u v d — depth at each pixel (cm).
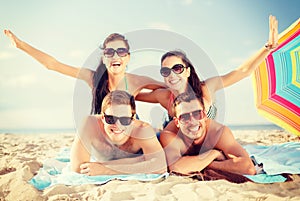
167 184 130
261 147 187
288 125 197
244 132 256
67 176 140
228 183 131
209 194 122
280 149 177
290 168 144
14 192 126
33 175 145
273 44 161
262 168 148
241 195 121
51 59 174
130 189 126
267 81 194
